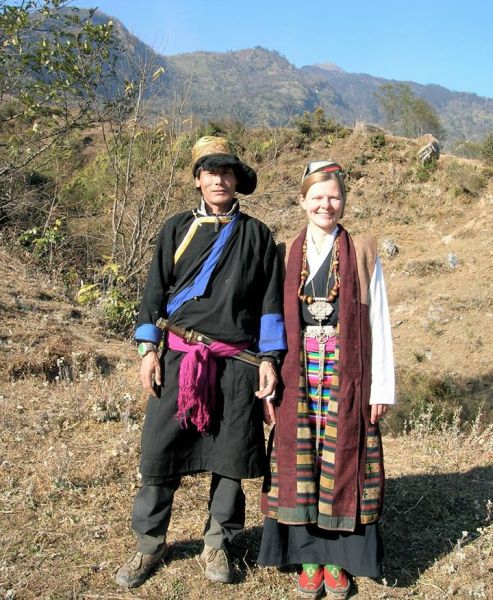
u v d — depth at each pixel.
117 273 9.74
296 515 2.70
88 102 11.03
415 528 3.48
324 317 2.73
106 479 3.71
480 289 18.39
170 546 3.12
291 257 2.85
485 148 26.41
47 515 3.31
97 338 7.12
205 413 2.65
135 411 4.82
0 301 7.25
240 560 3.07
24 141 11.42
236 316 2.73
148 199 11.61
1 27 10.00
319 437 2.74
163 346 2.80
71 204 13.29
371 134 27.03
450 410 11.00
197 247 2.74
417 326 17.48
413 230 23.77
